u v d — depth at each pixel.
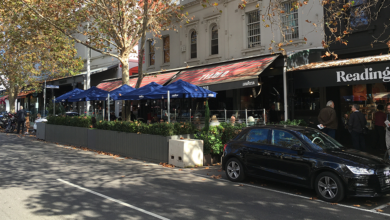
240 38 15.98
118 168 9.16
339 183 5.70
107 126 12.74
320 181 6.00
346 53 12.00
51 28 14.59
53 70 21.94
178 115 13.91
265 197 6.17
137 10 15.09
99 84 23.50
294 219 4.88
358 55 11.84
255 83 10.85
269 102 14.80
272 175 6.74
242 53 15.86
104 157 11.35
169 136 10.07
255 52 15.29
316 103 13.45
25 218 4.78
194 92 11.23
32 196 6.02
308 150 6.31
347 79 9.59
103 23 14.55
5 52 20.81
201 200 5.89
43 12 13.52
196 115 12.80
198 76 14.76
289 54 11.94
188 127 10.77
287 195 6.36
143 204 5.57
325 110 9.58
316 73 10.49
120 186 6.93
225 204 5.65
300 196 6.29
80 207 5.35
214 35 17.52
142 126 11.06
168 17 17.14
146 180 7.61
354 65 9.40
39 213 5.02
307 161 6.17
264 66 11.41
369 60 9.22
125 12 14.84
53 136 16.34
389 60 8.64
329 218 4.95
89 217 4.84
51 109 22.62
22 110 20.48
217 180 7.74
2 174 8.05
